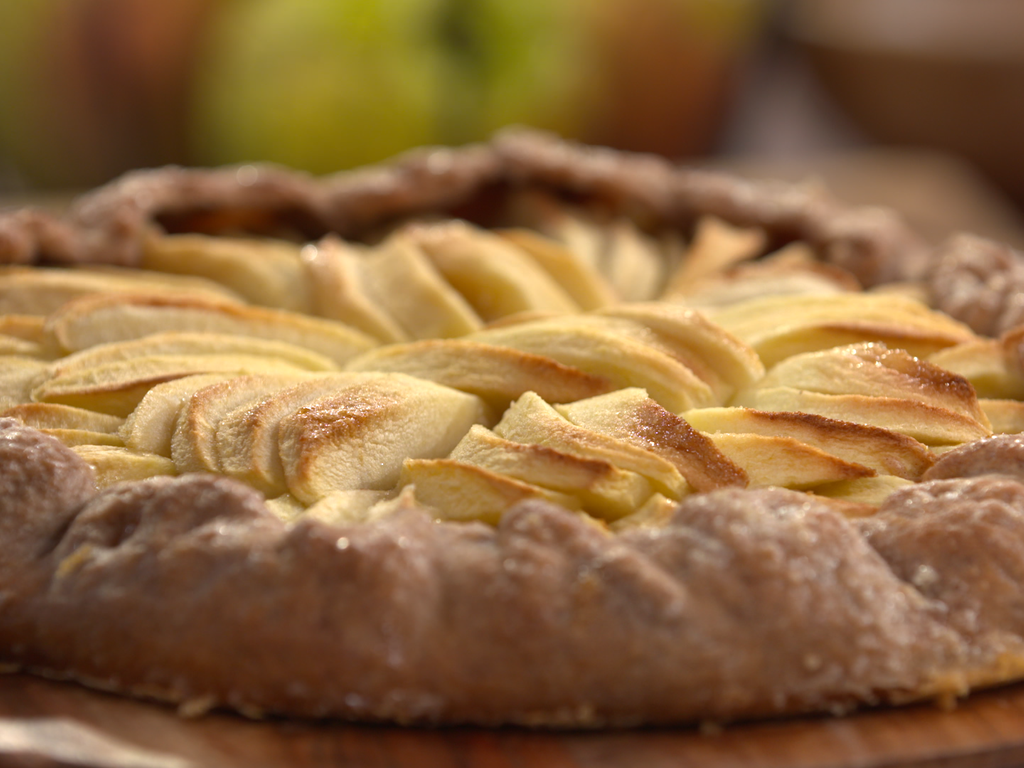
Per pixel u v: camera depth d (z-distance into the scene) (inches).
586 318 19.2
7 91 33.6
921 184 32.5
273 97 32.7
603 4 35.7
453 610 15.8
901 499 16.9
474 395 18.5
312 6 32.1
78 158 34.9
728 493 16.4
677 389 18.3
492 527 16.9
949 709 16.1
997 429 18.4
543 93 35.5
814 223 23.3
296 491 17.2
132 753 15.5
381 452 17.6
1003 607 16.2
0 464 16.8
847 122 40.8
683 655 15.7
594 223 23.8
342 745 15.7
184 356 18.9
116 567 16.1
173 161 34.9
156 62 33.1
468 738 15.8
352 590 15.8
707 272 22.3
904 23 37.4
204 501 16.4
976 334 21.0
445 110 34.0
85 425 18.1
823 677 15.8
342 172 33.5
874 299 20.1
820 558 16.0
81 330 19.5
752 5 38.6
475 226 24.3
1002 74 35.4
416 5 32.9
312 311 21.0
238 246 22.0
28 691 16.1
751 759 15.6
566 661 15.7
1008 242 29.3
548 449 17.1
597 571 15.9
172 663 15.9
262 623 15.8
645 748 15.7
